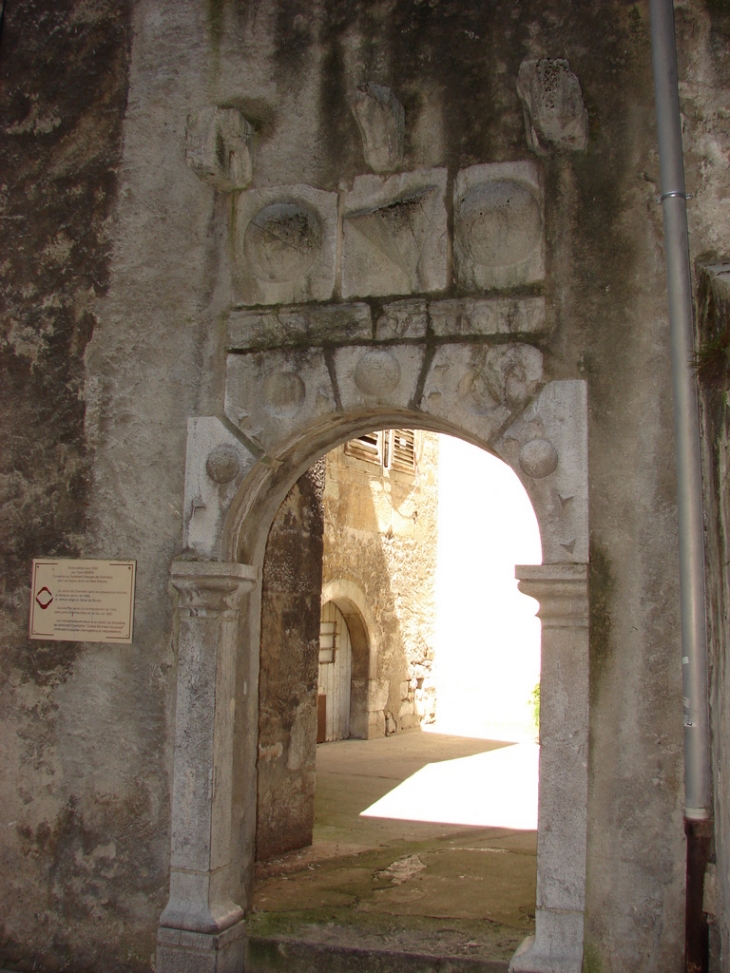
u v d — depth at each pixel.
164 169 4.34
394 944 3.86
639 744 3.46
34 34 4.64
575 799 3.48
